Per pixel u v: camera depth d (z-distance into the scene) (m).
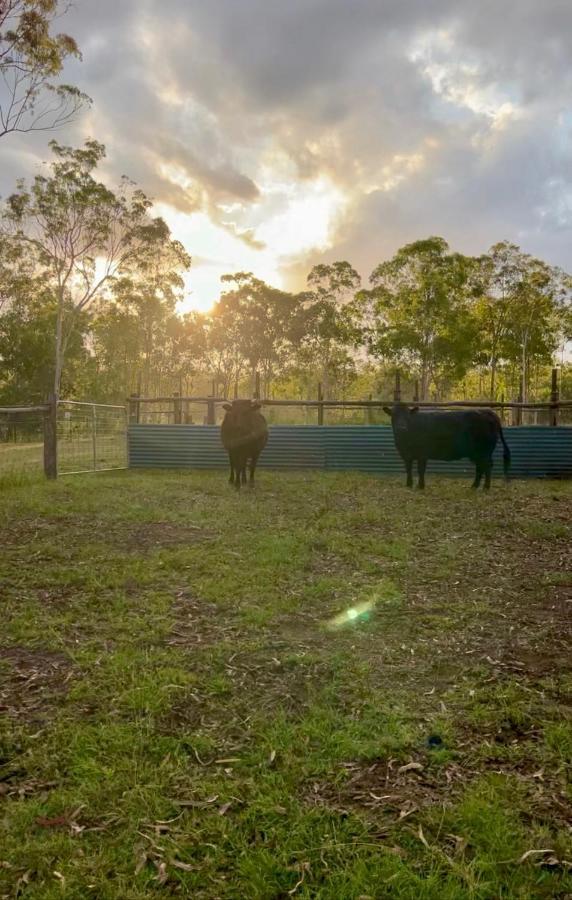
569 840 2.11
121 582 4.99
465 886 1.93
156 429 15.10
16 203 35.28
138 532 6.96
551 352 43.12
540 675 3.42
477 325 39.06
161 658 3.58
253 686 3.29
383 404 14.48
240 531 7.00
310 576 5.31
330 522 7.50
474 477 13.55
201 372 58.38
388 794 2.38
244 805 2.32
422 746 2.71
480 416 10.94
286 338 50.00
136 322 46.66
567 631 4.07
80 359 46.56
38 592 4.80
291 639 3.93
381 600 4.65
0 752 2.65
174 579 5.15
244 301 49.69
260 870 1.99
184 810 2.29
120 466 15.38
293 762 2.57
